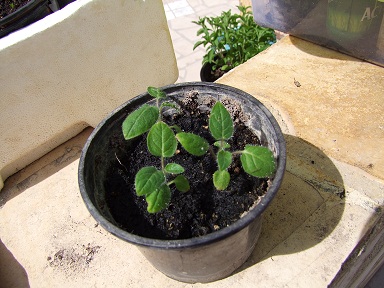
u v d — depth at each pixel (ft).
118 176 0.93
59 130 1.39
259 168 0.73
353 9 1.28
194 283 0.96
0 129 1.25
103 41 1.31
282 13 1.49
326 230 0.98
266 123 0.87
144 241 0.70
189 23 2.75
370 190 1.04
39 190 1.30
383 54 1.31
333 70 1.39
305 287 0.90
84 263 1.06
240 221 0.69
